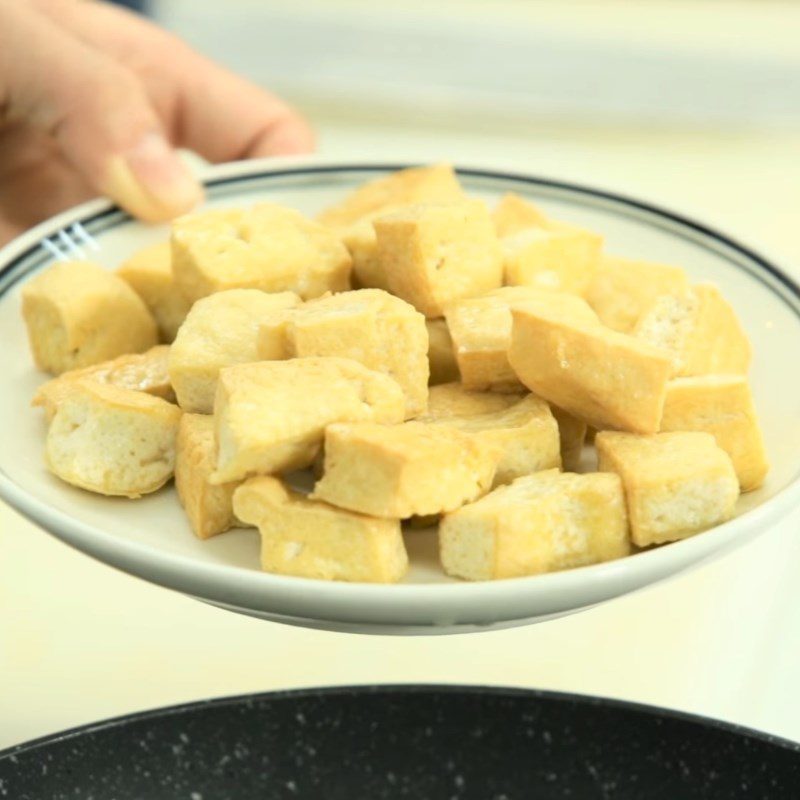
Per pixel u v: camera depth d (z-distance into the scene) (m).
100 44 0.80
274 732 0.51
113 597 0.61
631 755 0.50
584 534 0.54
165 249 0.65
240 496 0.54
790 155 1.08
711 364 0.60
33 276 0.66
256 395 0.54
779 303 0.64
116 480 0.57
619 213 0.69
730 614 0.60
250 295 0.60
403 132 1.13
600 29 1.30
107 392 0.57
